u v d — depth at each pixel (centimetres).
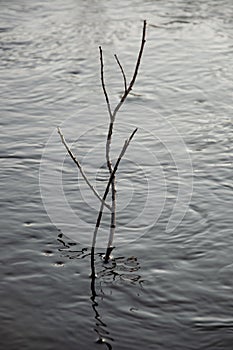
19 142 423
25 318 274
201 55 572
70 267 307
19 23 647
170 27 638
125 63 553
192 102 484
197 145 422
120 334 266
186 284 296
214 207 355
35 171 390
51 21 653
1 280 297
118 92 498
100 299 286
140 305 283
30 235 330
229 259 313
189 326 271
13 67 546
